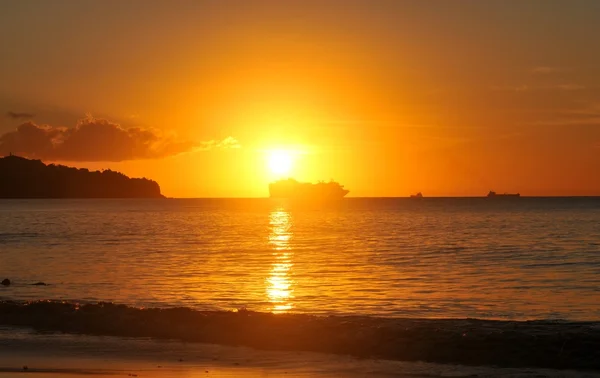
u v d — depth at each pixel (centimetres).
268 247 6419
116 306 2364
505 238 7588
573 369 1583
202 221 12825
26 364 1655
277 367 1631
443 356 1712
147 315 2209
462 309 2723
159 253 5716
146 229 9950
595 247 6244
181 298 3005
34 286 3447
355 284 3569
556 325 2033
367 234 8544
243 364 1664
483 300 2980
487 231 8956
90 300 2928
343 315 2456
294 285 3506
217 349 1830
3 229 9781
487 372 1572
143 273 4112
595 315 2580
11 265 4666
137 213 17538
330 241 7294
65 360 1698
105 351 1811
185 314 2216
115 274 4059
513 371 1575
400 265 4662
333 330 1972
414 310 2697
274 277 3888
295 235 8431
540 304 2869
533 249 6075
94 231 9350
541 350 1705
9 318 2238
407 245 6656
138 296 3075
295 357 1734
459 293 3216
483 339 1798
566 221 11581
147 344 1892
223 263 4809
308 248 6297
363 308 2738
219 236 8281
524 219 12462
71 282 3625
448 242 7031
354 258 5238
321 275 4012
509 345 1748
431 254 5612
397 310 2692
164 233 8906
